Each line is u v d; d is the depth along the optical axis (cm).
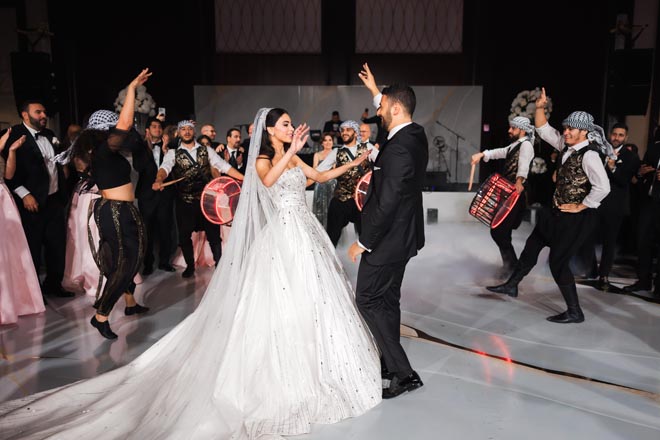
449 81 1090
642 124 806
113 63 1023
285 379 255
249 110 1081
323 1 1066
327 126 988
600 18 985
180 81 1057
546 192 884
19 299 403
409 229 270
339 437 244
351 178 507
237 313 266
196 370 262
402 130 265
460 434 246
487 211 445
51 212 442
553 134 420
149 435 234
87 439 234
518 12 1027
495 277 507
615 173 452
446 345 348
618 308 420
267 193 288
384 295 277
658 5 801
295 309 265
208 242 531
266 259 274
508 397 281
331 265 288
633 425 254
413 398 280
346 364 269
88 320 395
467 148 1088
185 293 462
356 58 1085
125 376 288
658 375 305
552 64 1024
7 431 240
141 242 357
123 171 351
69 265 467
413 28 1081
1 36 905
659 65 801
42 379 302
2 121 908
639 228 461
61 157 366
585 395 283
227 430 236
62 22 945
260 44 1079
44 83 776
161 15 1031
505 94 1060
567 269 383
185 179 493
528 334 367
